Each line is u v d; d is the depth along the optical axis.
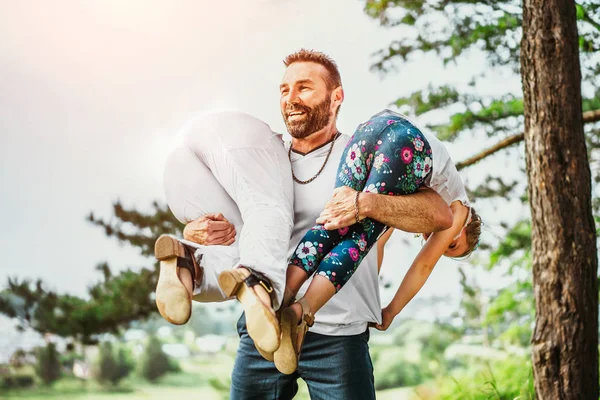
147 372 34.22
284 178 2.73
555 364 3.53
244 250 2.45
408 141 2.63
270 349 2.27
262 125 2.86
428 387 9.13
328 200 2.80
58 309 7.69
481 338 9.52
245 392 2.88
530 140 3.67
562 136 3.59
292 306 2.38
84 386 31.80
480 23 7.23
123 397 32.34
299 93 2.81
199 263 2.62
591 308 3.54
